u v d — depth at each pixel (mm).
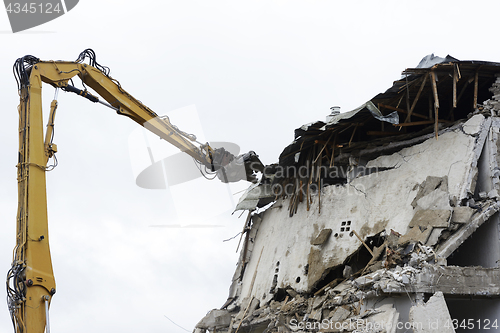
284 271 24656
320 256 22734
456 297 18344
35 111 16672
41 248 15438
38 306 14883
